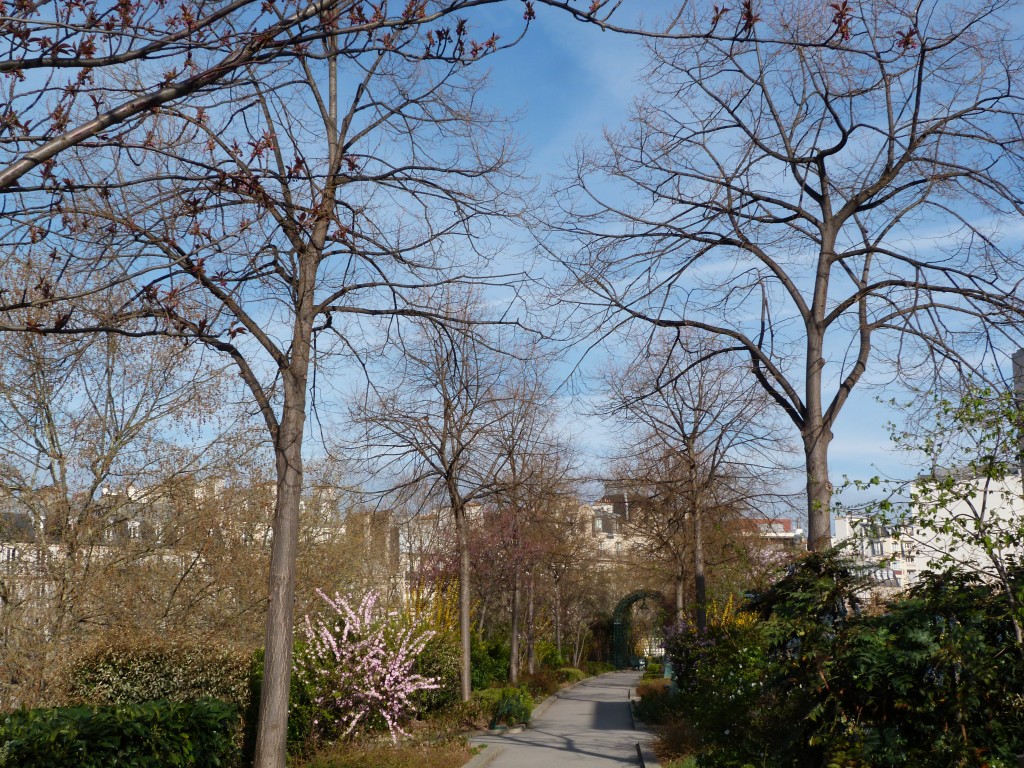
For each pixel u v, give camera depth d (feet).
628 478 79.10
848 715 23.21
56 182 24.45
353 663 52.85
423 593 83.51
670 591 123.95
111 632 46.93
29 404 54.95
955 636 21.88
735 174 41.39
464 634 69.97
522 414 77.51
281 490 33.37
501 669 101.76
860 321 39.88
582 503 106.93
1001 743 20.84
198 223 27.07
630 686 125.59
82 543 56.24
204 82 20.36
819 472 38.32
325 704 50.39
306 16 19.51
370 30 21.93
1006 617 22.09
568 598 151.64
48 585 54.70
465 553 71.46
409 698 62.28
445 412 67.97
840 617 24.95
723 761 31.58
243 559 66.33
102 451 57.98
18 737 24.71
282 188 32.24
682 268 42.57
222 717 32.19
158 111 22.98
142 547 60.54
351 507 79.77
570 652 174.50
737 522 80.64
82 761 25.68
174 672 39.88
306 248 32.99
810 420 39.06
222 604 67.00
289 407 33.71
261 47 19.52
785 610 25.23
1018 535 22.90
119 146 23.84
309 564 74.84
